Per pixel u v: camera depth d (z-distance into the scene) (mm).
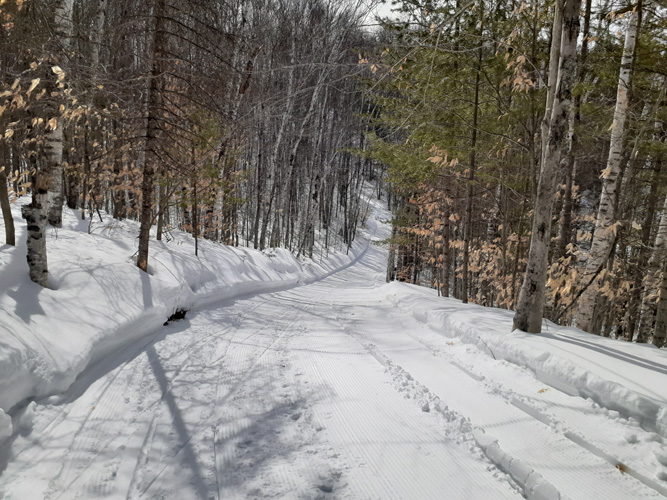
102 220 10867
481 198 11359
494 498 2637
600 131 8766
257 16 16969
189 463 2992
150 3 7070
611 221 6773
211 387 4383
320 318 8539
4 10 4707
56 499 2518
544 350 4395
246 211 25625
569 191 9195
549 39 7508
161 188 10438
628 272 10445
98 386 4109
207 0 7359
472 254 13016
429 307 7848
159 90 7043
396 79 7293
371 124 9570
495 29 7598
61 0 6082
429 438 3373
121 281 6004
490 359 5000
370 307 10031
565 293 6355
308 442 3314
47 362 3604
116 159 10227
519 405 3826
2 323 3521
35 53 5059
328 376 4789
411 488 2730
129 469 2885
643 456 2859
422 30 7902
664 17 6375
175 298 7012
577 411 3541
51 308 4348
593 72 7676
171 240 11102
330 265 28797
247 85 12469
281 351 5840
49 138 7852
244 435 3410
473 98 8648
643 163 9805
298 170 26375
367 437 3387
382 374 4852
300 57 17531
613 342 4762
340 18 17906
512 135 8289
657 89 6895
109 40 9656
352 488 2729
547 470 2826
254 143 18719
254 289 12281
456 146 8711
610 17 6723
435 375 4742
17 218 7645
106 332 4676
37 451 2951
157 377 4523
